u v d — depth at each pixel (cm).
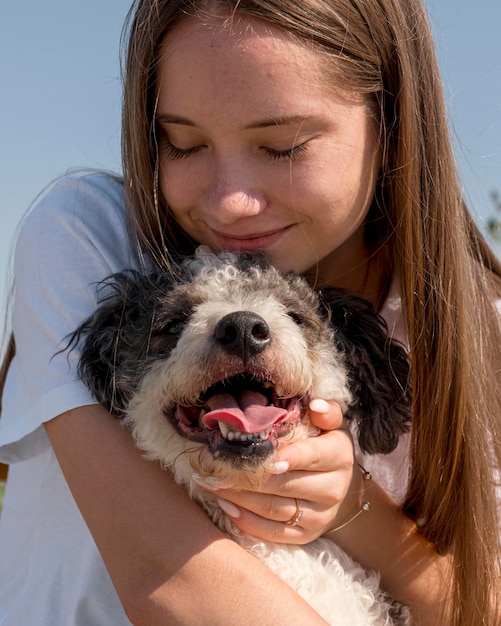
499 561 97
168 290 96
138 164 96
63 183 99
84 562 93
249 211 92
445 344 96
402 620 96
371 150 95
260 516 90
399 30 95
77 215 96
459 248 97
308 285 99
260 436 88
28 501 97
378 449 98
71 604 93
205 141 92
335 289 100
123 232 98
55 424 91
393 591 97
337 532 96
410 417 99
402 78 96
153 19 92
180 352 91
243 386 92
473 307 98
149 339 95
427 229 97
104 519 87
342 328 99
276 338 90
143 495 87
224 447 87
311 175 92
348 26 92
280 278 96
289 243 95
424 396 96
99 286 95
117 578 86
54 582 94
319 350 96
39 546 95
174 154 94
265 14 89
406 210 97
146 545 86
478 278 101
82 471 89
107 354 94
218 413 87
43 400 91
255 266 96
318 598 92
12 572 98
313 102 90
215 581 85
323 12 91
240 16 89
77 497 89
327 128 92
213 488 88
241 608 84
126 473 88
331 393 94
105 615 92
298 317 96
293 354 90
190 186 94
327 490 90
